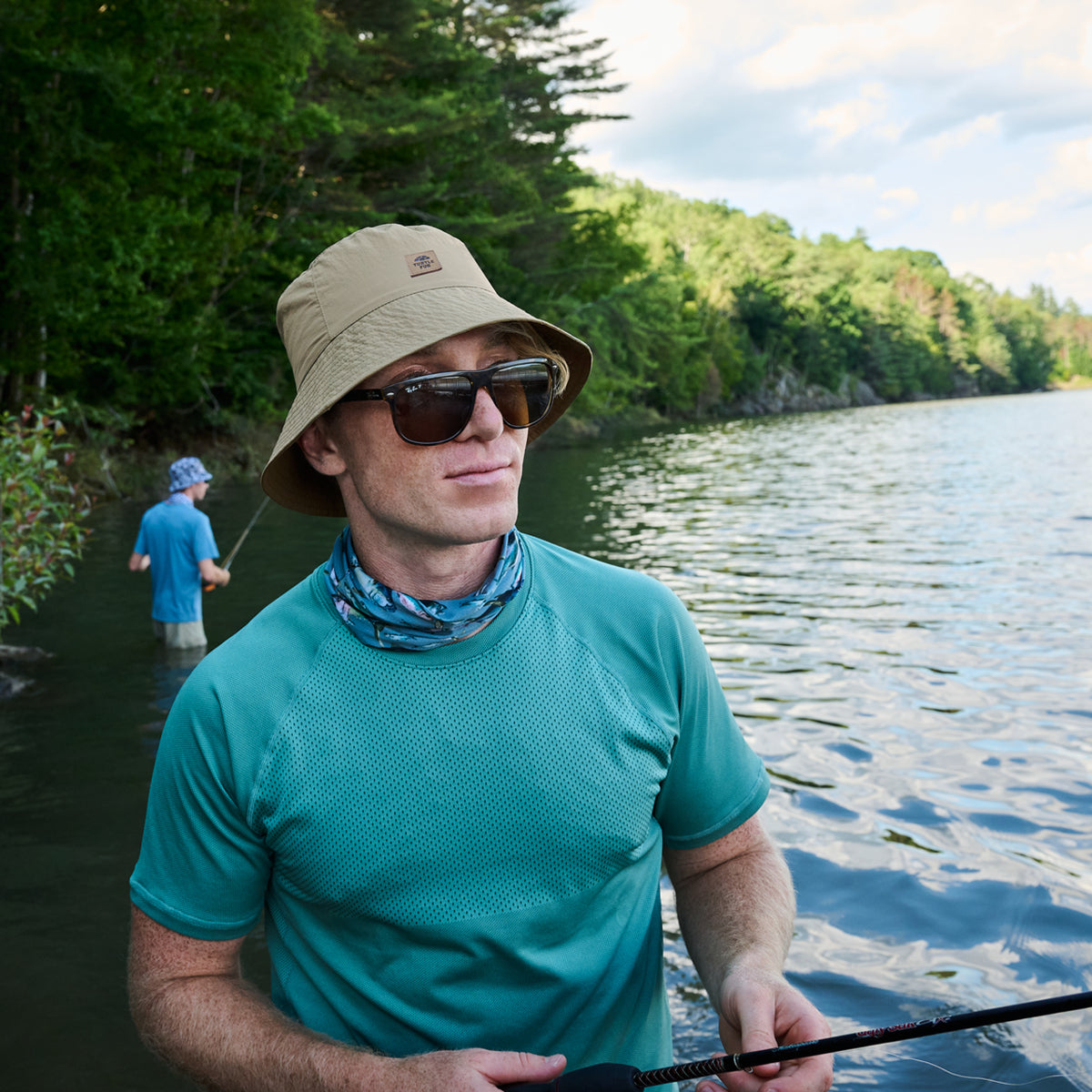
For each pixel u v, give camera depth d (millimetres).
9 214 16578
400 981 1204
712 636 7219
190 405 24438
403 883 1174
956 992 2904
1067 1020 2744
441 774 1170
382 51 29375
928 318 119312
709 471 23281
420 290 1203
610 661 1248
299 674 1192
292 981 1272
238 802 1187
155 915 1244
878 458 26531
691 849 1402
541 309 36938
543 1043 1227
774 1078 1104
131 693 6047
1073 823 4023
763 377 83062
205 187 20312
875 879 3572
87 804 4426
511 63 37906
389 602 1184
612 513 15188
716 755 1353
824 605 8195
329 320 1231
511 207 34406
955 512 14250
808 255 99312
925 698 5672
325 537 12664
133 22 16625
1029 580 9023
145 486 20188
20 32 15094
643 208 92688
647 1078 1122
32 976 3076
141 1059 2676
